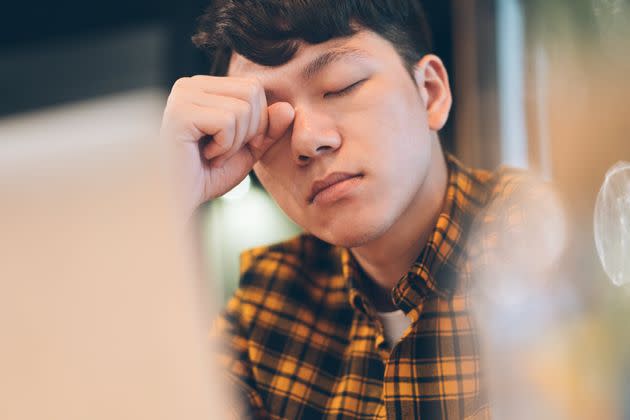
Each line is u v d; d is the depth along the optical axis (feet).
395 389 2.94
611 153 3.43
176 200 0.68
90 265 0.63
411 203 3.00
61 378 0.63
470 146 5.09
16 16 7.63
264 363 3.36
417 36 3.05
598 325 2.72
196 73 6.82
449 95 3.11
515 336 2.86
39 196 0.61
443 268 3.05
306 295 3.49
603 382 2.60
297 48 2.65
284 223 6.87
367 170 2.66
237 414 3.19
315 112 2.67
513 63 4.63
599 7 3.64
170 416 0.65
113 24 7.39
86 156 0.62
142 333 0.64
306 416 3.18
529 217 3.14
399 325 3.15
